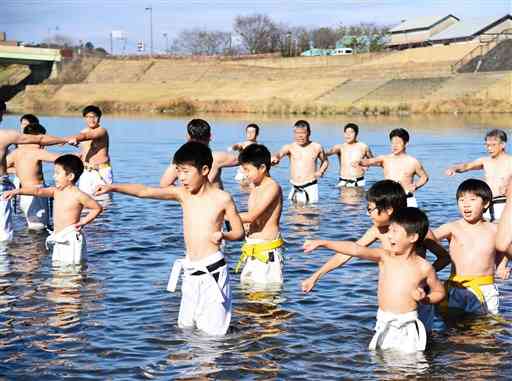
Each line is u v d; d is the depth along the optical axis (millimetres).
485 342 7457
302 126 16719
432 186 19047
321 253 11531
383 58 92438
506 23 105250
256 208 9492
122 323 8031
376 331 7363
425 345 7227
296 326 7969
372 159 15656
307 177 16797
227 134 40438
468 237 8594
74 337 7566
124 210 15328
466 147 29969
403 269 7395
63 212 10914
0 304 8672
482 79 66688
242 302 8867
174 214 14883
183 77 99125
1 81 109250
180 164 7902
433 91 66562
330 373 6656
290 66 100188
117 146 31844
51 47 126938
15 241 12227
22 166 13195
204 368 6766
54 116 69188
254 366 6820
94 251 11539
